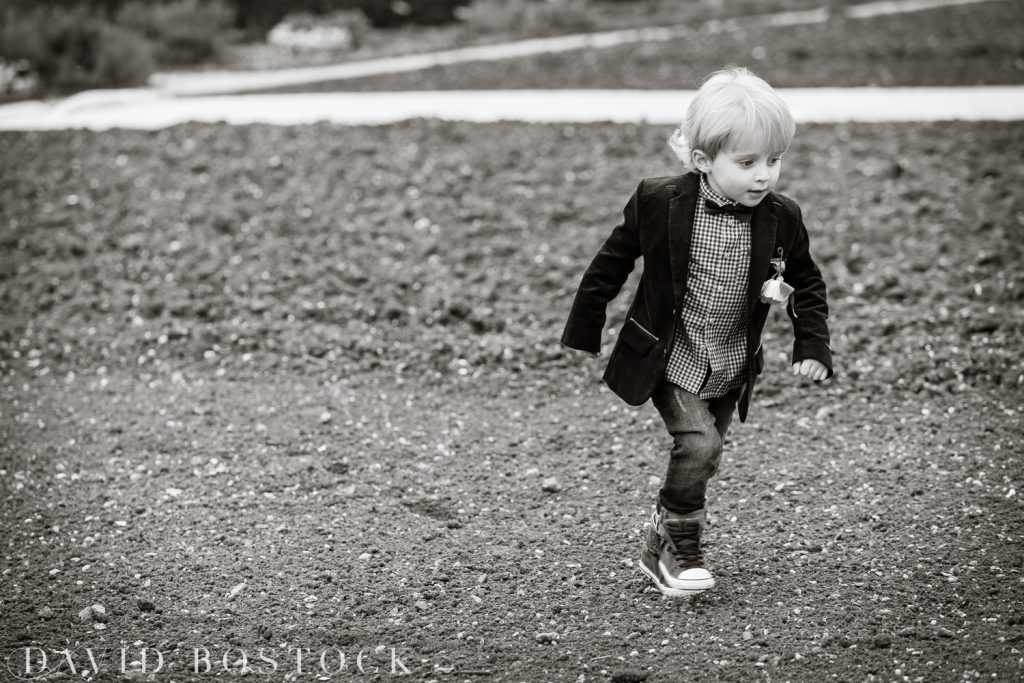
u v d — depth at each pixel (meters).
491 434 8.62
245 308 10.81
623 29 27.92
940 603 6.22
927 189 12.27
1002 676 5.54
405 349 10.01
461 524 7.34
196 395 9.39
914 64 19.70
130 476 8.05
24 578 6.77
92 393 9.51
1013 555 6.60
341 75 23.42
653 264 5.91
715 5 31.52
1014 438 8.01
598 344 6.21
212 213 12.62
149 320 10.73
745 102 5.49
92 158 14.41
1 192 13.41
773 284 5.86
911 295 10.30
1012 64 19.30
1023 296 10.09
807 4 29.30
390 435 8.62
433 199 12.71
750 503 7.46
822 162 13.20
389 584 6.68
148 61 23.66
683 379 6.04
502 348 9.84
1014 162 12.95
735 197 5.73
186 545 7.13
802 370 5.96
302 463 8.20
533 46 25.94
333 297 10.89
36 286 11.28
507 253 11.51
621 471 7.99
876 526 7.05
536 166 13.48
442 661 5.96
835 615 6.19
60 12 24.55
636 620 6.28
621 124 14.93
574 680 5.76
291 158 14.10
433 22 33.31
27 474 8.07
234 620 6.36
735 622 6.20
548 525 7.31
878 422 8.48
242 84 23.06
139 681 5.82
